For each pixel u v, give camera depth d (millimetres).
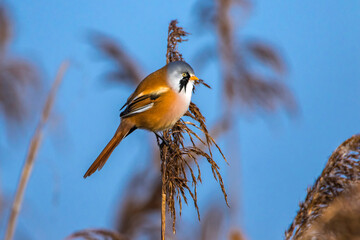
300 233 6020
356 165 6129
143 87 10281
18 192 9625
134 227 12711
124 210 12797
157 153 13469
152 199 12781
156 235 12891
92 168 10367
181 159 7070
